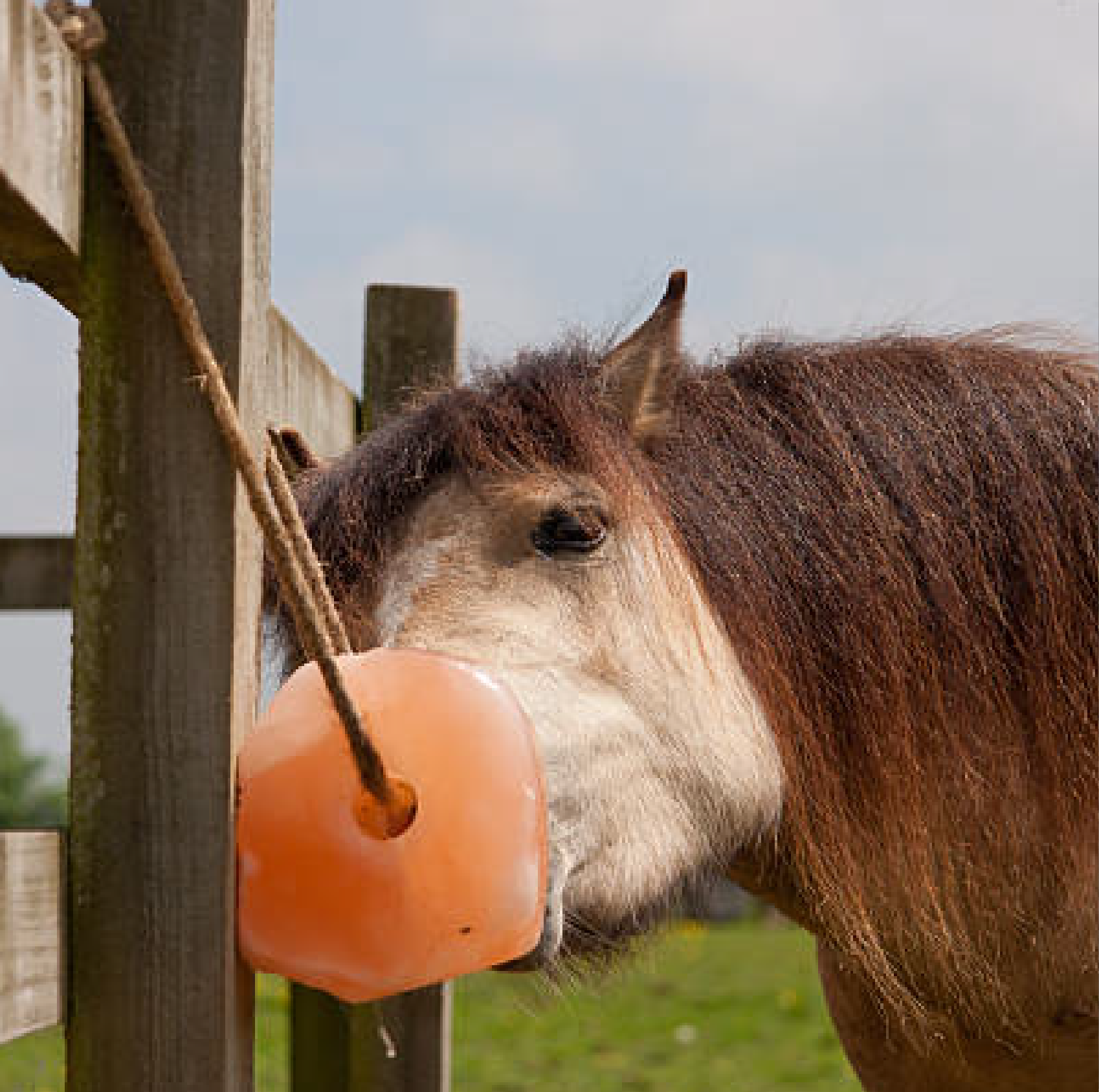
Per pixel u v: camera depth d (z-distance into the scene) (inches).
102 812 62.6
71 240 61.1
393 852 63.0
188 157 64.1
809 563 90.8
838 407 95.5
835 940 93.3
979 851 92.5
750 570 89.0
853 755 90.4
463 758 64.5
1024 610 93.7
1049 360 103.3
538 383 88.3
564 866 78.1
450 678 66.1
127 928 62.1
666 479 90.4
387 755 63.7
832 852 90.3
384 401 132.4
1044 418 97.7
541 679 80.7
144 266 63.6
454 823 63.7
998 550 94.0
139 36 64.1
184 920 62.1
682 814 83.9
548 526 84.1
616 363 90.6
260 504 61.9
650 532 86.2
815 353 100.3
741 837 87.0
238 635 63.8
